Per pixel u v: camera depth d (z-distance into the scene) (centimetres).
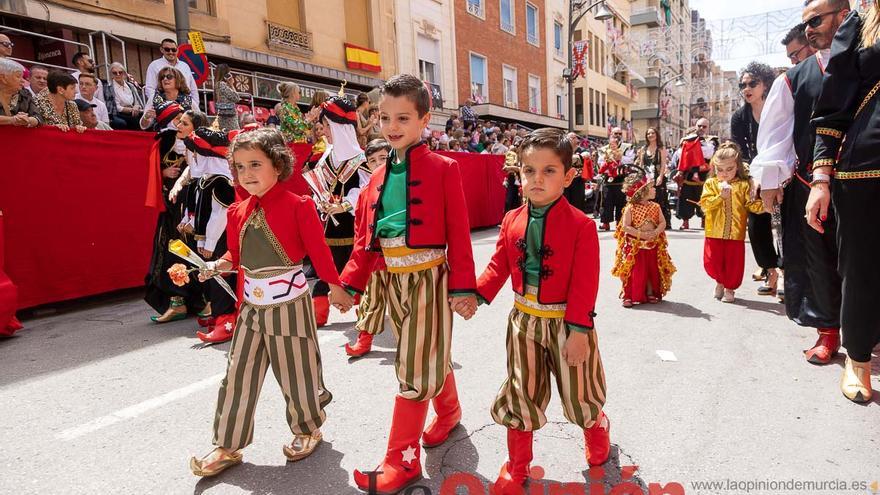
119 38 984
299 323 247
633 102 4066
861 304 282
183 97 548
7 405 315
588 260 211
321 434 266
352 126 456
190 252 257
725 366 348
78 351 410
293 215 241
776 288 528
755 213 500
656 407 293
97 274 559
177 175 484
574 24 1772
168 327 474
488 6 2072
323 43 1391
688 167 980
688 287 570
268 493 226
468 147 1466
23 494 228
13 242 491
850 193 274
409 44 1672
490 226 1187
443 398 258
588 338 220
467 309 228
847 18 273
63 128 523
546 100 2591
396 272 233
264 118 1073
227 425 238
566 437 266
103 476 241
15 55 899
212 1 1127
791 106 344
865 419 274
